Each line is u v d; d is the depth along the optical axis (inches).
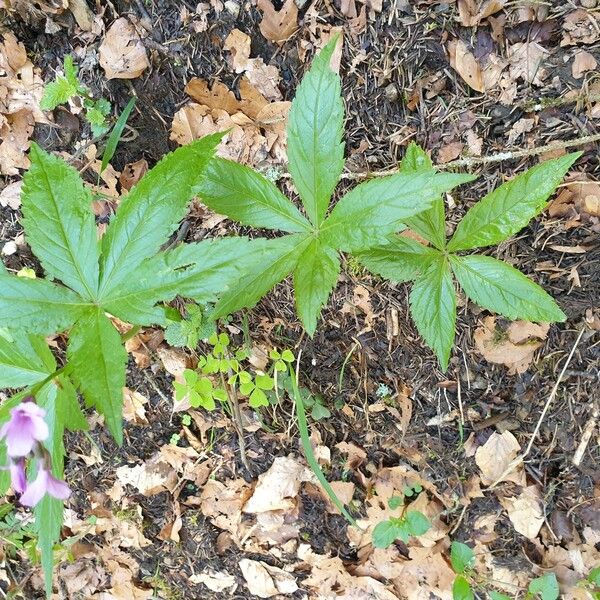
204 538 25.2
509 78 20.7
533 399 22.3
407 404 23.1
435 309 17.6
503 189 17.0
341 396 23.6
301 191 16.5
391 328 22.5
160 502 25.2
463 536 23.6
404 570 24.1
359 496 24.2
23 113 22.5
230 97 22.1
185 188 15.0
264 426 24.0
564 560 22.7
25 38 22.0
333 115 15.9
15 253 23.4
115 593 26.0
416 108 21.3
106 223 22.8
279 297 22.8
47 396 15.3
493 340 22.0
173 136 22.4
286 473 24.3
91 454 25.0
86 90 22.1
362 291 22.4
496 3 20.2
